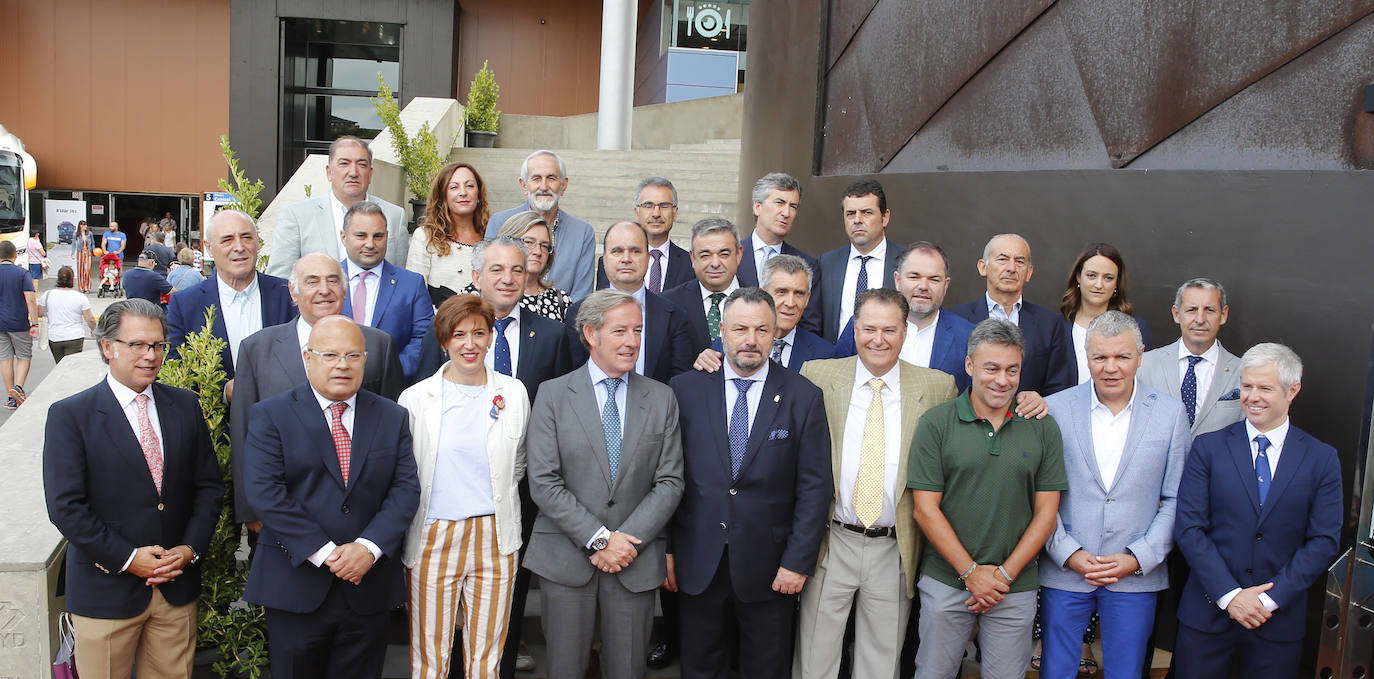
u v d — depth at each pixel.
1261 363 3.21
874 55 6.40
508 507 3.54
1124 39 4.26
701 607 3.62
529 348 3.89
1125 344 3.37
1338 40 3.42
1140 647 3.44
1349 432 3.34
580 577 3.48
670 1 15.46
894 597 3.63
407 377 4.21
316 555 3.22
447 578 3.49
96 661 3.29
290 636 3.29
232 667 3.89
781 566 3.54
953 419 3.49
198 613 3.89
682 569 3.62
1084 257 4.12
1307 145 3.53
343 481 3.30
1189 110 3.96
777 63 7.94
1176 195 3.96
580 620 3.51
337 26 20.92
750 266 4.76
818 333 4.64
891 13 6.15
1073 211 4.47
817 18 7.08
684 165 11.61
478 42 21.81
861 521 3.62
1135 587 3.44
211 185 23.30
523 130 18.14
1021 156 4.92
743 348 3.47
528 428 3.58
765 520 3.55
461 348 3.41
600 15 22.22
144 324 3.28
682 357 4.19
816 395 3.61
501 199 11.39
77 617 3.30
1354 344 3.31
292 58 21.09
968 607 3.46
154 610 3.40
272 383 3.64
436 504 3.47
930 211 5.57
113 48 22.83
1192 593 3.39
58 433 3.20
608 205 10.85
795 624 3.96
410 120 11.73
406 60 20.72
